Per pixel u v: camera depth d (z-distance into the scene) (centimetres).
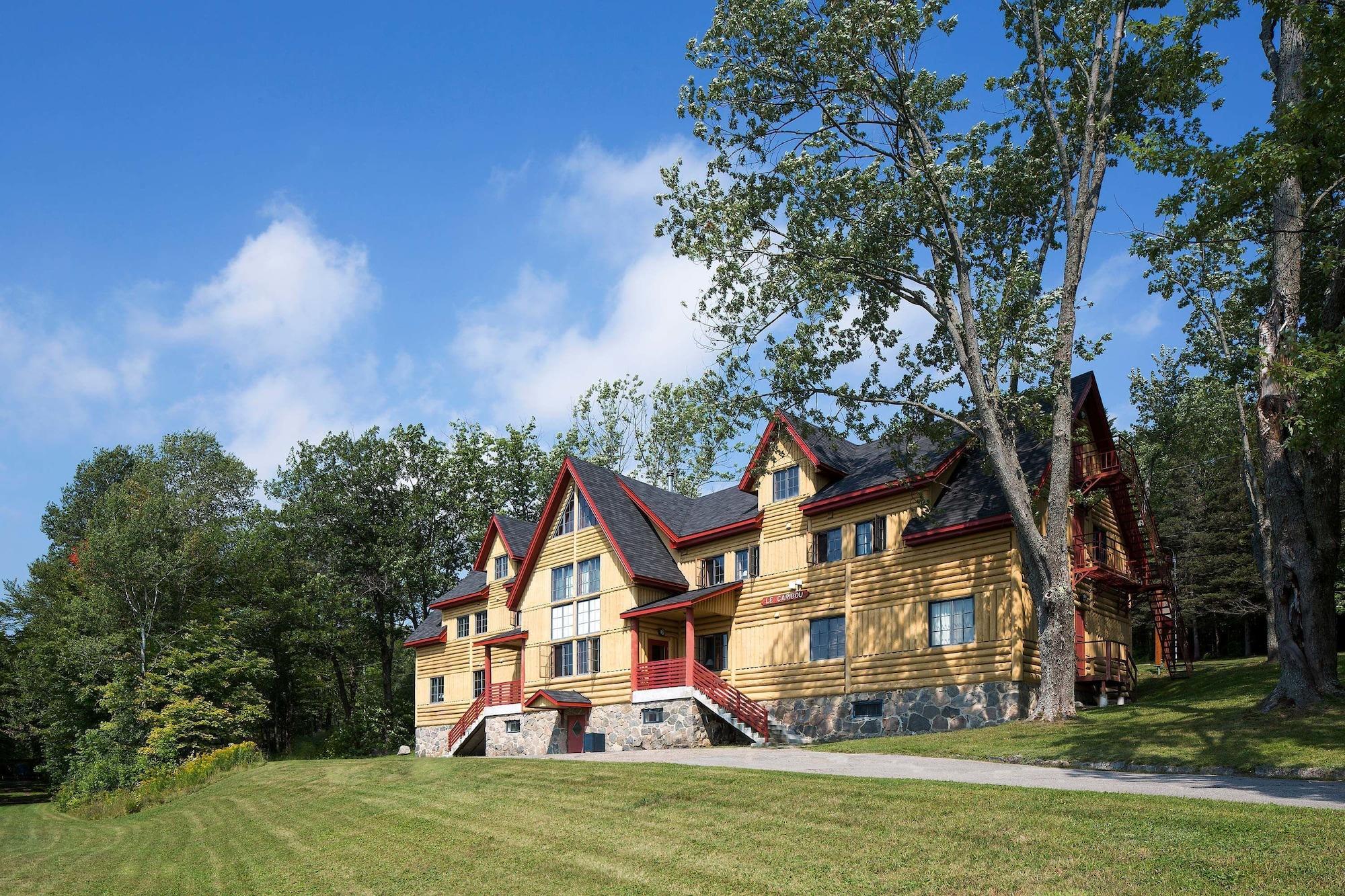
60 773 4916
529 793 1916
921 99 2452
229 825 2322
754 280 2589
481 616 4478
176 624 4919
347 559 5353
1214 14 1905
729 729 3209
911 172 2561
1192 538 4669
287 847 1867
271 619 5725
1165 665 3628
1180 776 1541
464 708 4475
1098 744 1862
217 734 4550
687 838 1409
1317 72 1586
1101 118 2414
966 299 2483
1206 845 1033
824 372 2653
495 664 4300
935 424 2722
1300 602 1973
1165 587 3130
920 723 2686
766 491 3297
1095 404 2903
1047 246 2734
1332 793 1291
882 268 2584
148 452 7575
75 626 4897
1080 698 2742
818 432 3256
